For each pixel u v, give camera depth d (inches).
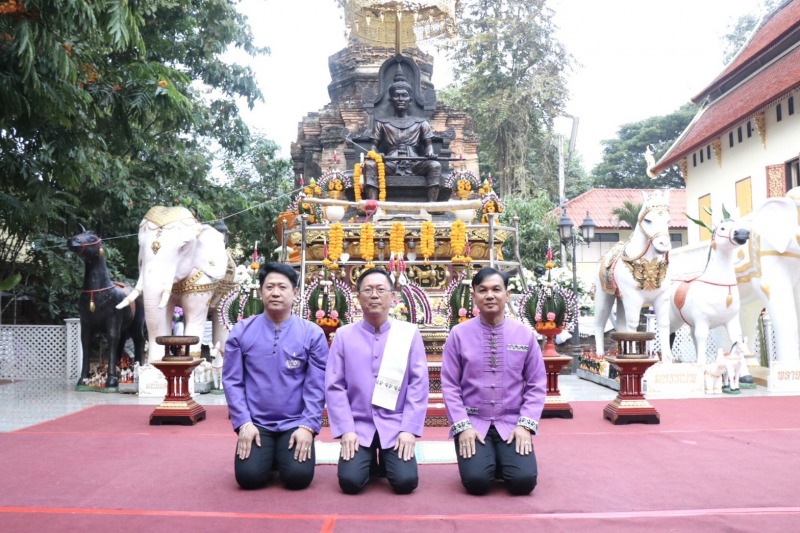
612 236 1263.5
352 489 182.5
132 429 285.9
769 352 454.0
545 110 1133.7
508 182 1119.6
